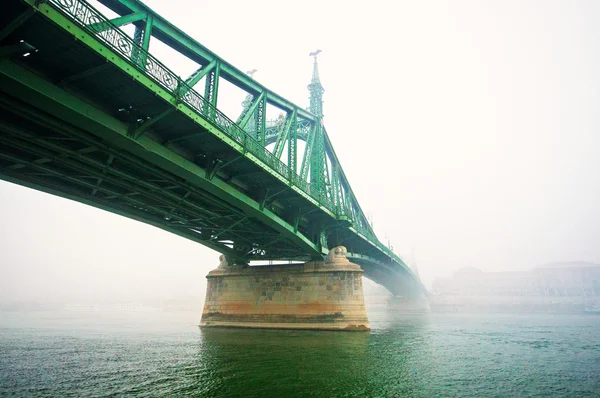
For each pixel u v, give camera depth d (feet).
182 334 119.24
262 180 86.53
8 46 40.16
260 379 54.03
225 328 131.34
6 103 45.93
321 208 111.55
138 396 44.96
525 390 49.80
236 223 98.94
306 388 49.11
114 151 59.88
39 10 37.83
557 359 75.05
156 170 67.36
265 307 130.31
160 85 52.08
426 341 104.73
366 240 163.63
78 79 48.37
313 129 134.31
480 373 60.23
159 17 60.13
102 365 65.10
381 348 85.92
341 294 121.19
